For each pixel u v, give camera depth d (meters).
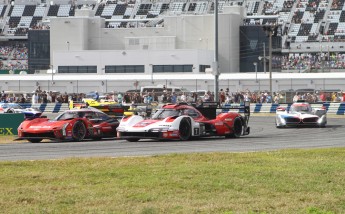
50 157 19.66
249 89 72.06
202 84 74.19
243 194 12.55
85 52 89.69
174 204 11.55
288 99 62.53
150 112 29.23
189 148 22.88
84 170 15.68
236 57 92.06
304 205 11.46
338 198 12.11
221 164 16.61
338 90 68.44
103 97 62.06
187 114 27.48
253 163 16.86
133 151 21.80
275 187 13.23
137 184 13.62
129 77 76.25
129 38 93.69
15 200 12.02
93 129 28.03
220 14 91.00
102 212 10.96
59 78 76.88
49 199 12.09
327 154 19.11
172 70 87.75
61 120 27.89
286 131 34.94
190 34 92.50
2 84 77.81
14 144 26.16
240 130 29.36
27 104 63.06
